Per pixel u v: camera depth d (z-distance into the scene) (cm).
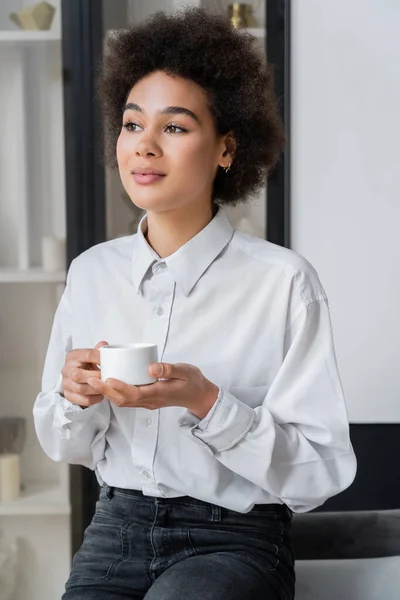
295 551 180
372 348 234
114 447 152
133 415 149
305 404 145
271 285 148
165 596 128
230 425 136
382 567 178
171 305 150
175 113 141
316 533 180
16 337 249
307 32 230
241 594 129
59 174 244
